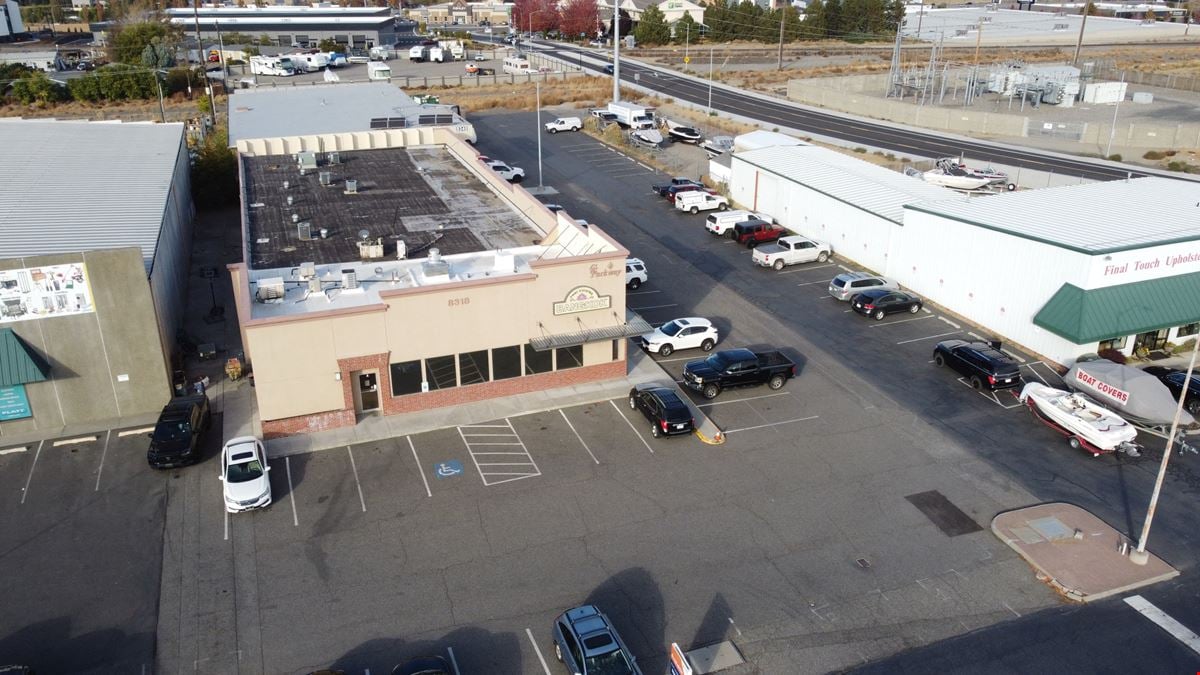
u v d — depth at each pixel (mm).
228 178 64812
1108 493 30531
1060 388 37969
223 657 23188
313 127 67938
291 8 158875
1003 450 33281
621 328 38094
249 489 29062
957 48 153375
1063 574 26391
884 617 24797
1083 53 143875
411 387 35500
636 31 157250
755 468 32094
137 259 34000
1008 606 25266
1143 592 25750
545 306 36531
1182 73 122688
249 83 113375
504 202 49594
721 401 37250
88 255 33312
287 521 28844
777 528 28641
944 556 27312
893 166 76188
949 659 23312
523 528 28562
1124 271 38875
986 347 39188
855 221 53344
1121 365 36469
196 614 24734
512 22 183000
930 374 39594
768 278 51750
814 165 61719
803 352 41875
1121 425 32875
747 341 43062
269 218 46281
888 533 28406
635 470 31953
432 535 28156
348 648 23469
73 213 41875
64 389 34406
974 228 43844
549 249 41438
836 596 25594
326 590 25656
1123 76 113688
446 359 35625
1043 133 87000
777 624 24500
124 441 33750
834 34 166625
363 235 40500
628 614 24797
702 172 75562
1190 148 81062
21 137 56219
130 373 35125
